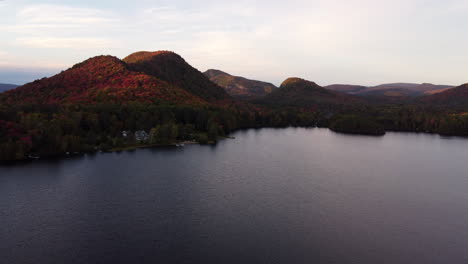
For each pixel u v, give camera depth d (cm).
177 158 16200
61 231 8238
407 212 10044
